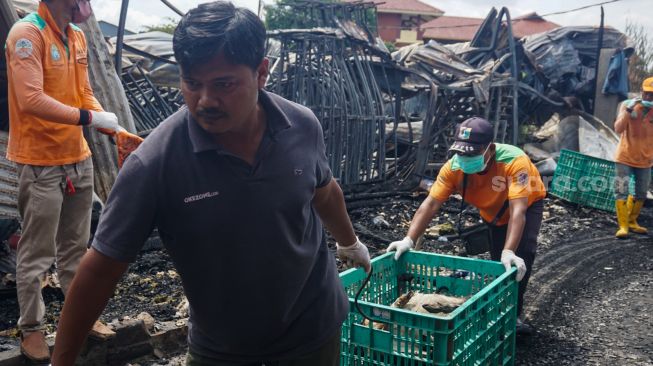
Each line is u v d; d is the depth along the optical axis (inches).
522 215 145.7
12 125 125.1
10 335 146.5
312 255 69.2
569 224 322.7
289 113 65.7
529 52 528.1
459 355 110.0
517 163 149.7
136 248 60.9
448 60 450.0
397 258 148.7
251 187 61.2
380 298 144.3
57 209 126.3
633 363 151.9
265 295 66.0
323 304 72.6
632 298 203.9
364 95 360.5
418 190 370.0
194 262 63.9
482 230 165.5
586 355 156.3
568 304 197.2
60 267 135.1
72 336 63.2
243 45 53.2
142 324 142.8
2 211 189.6
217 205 60.7
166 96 384.8
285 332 70.6
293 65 354.9
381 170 363.6
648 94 287.9
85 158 133.1
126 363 140.5
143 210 59.4
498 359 133.3
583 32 591.8
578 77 574.9
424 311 127.3
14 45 116.4
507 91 465.7
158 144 59.7
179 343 151.3
